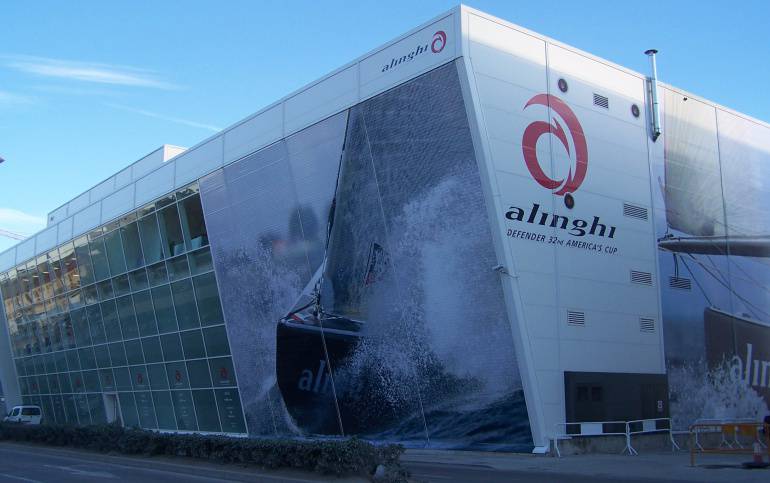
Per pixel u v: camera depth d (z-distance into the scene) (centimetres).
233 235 3634
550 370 2622
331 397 3178
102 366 4962
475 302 2642
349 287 3058
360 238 2991
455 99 2586
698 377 3231
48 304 5609
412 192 2777
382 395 2961
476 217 2598
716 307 3384
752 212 3666
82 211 4969
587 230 2869
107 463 2416
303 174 3203
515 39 2728
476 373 2659
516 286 2561
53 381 5700
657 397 2920
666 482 1686
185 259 3997
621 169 3064
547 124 2786
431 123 2672
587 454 2592
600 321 2850
